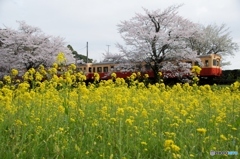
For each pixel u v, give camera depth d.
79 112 4.90
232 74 30.17
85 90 5.21
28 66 25.67
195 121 5.17
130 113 5.47
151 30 25.14
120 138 3.70
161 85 10.29
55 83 7.40
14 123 4.22
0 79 24.50
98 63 28.89
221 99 8.46
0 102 5.60
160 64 23.38
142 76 24.19
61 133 3.89
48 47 26.69
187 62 24.98
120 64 24.86
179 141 3.87
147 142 4.04
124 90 8.70
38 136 3.98
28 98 4.78
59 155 3.50
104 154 3.49
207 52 38.91
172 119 5.27
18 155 3.30
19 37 25.05
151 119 5.21
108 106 6.02
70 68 7.72
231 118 5.49
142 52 23.22
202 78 24.44
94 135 4.04
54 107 5.63
